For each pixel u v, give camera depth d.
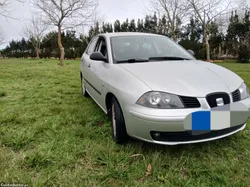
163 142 1.81
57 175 1.67
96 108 3.46
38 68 11.18
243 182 1.62
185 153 2.01
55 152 2.00
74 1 14.60
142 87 1.85
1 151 2.00
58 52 34.09
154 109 1.75
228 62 19.23
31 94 4.50
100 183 1.60
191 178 1.67
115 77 2.21
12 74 8.06
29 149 2.08
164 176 1.69
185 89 1.81
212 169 1.77
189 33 28.36
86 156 1.96
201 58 23.14
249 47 19.95
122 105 1.97
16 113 3.12
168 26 18.70
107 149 2.05
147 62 2.43
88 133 2.41
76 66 13.08
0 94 4.33
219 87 1.89
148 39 3.06
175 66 2.27
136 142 2.19
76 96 4.38
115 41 2.90
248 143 2.22
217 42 26.31
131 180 1.64
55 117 2.97
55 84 5.86
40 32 32.75
